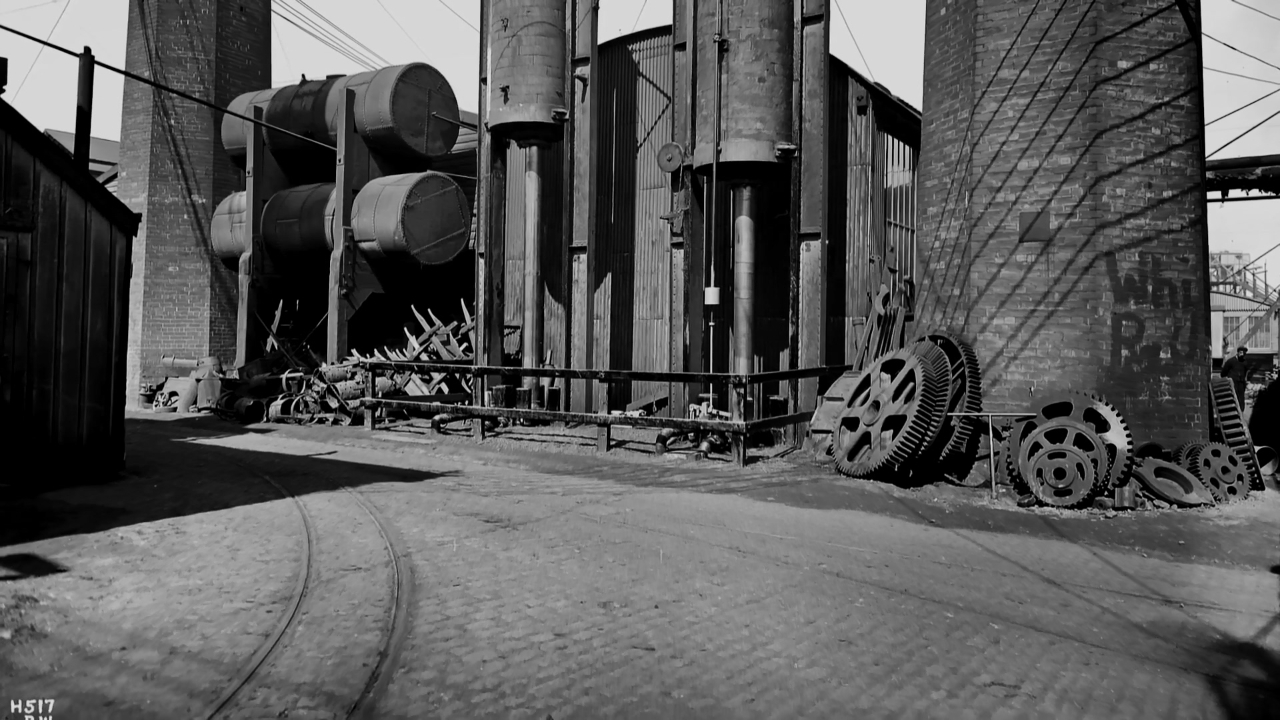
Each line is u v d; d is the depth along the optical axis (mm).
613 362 17734
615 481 11156
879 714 4117
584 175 16906
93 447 10812
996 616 5680
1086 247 10867
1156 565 7078
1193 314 11031
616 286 17734
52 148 10172
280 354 21562
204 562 6852
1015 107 11430
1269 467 11609
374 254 20844
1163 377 10812
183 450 14320
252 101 23359
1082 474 9383
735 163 14586
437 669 4625
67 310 10477
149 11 23281
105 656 4754
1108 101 10867
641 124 17531
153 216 23078
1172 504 9508
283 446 15000
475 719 4004
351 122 21266
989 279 11578
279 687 4336
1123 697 4375
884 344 16016
